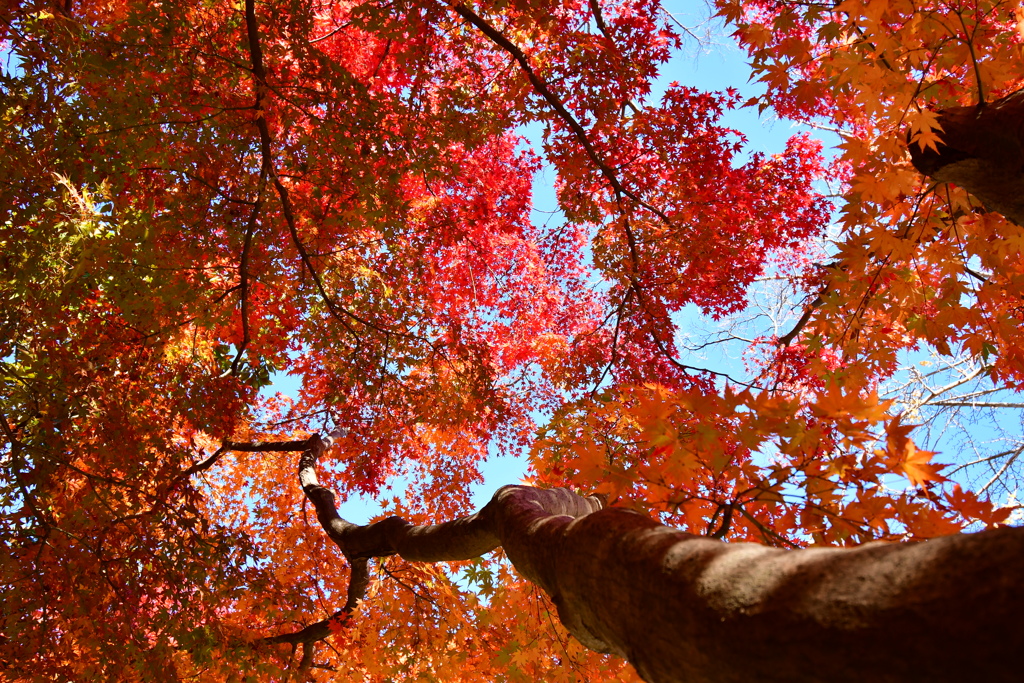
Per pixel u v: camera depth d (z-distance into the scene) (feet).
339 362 27.07
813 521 8.21
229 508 31.65
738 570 4.66
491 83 26.68
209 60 18.45
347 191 21.34
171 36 17.17
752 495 8.68
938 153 10.79
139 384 20.02
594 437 14.82
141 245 17.52
